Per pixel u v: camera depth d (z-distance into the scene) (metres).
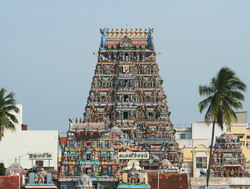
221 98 181.62
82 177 199.50
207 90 184.62
